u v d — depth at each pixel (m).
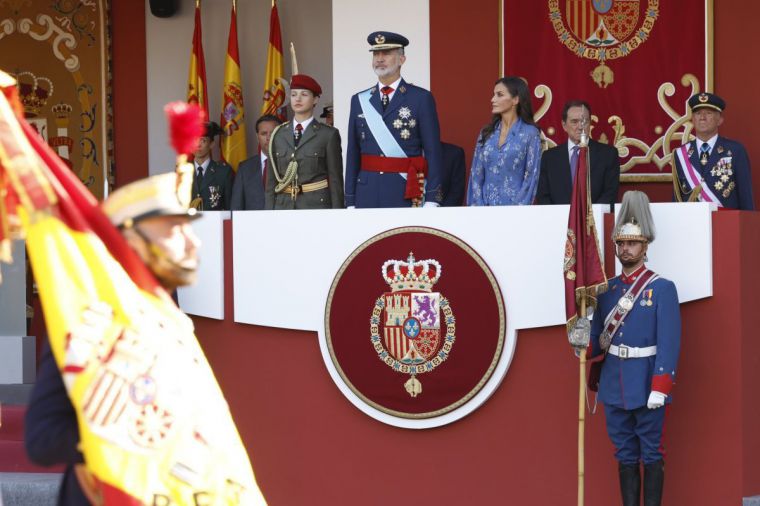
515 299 18.47
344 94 28.34
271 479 19.64
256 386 19.73
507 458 18.59
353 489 19.23
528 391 18.53
